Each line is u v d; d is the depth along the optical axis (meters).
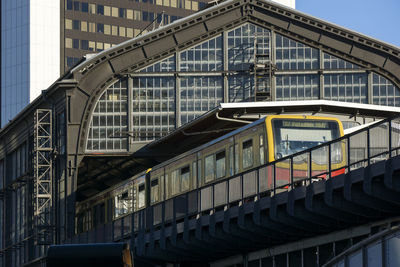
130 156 80.44
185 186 55.38
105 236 64.75
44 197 82.62
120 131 80.56
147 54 80.44
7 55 186.38
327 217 39.03
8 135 96.81
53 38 185.50
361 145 36.19
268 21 79.62
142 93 80.69
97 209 71.81
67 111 80.69
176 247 52.31
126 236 59.41
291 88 79.38
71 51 187.50
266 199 41.16
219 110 63.84
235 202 44.59
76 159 80.69
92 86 80.75
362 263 28.41
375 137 34.06
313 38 79.31
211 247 49.59
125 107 80.69
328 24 78.88
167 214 52.31
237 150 49.69
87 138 80.75
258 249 47.91
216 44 80.31
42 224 83.88
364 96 79.25
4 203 98.88
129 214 58.97
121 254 18.06
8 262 97.31
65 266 18.12
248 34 80.06
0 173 100.81
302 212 39.06
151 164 84.69
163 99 80.56
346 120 65.88
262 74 79.12
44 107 85.81
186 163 55.53
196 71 80.00
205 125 69.88
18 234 95.06
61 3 187.62
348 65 79.50
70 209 80.44
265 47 79.69
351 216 37.84
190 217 50.12
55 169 82.94
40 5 184.75
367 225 37.59
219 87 80.00
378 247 27.61
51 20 185.75
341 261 29.64
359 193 34.66
